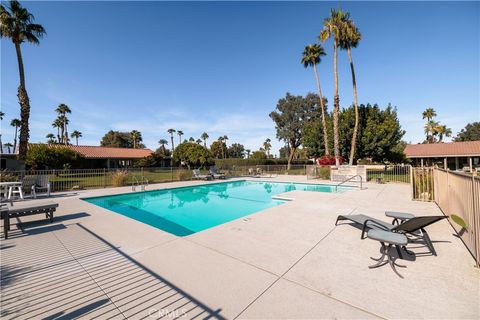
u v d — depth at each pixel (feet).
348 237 13.96
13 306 7.45
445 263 10.38
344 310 7.07
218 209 29.25
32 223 17.90
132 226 16.93
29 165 56.85
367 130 66.49
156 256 11.30
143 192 38.17
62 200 29.27
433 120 136.46
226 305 7.37
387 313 6.92
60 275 9.50
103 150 109.29
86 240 13.78
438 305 7.30
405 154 85.10
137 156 112.16
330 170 54.34
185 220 23.98
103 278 9.22
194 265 10.27
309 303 7.43
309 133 84.12
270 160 121.60
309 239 13.64
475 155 72.49
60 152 60.23
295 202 25.68
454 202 15.94
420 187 27.27
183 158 98.78
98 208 23.89
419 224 11.29
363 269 9.82
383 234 10.46
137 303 7.57
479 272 9.50
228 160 119.55
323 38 61.57
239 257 11.10
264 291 8.14
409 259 10.84
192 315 6.92
